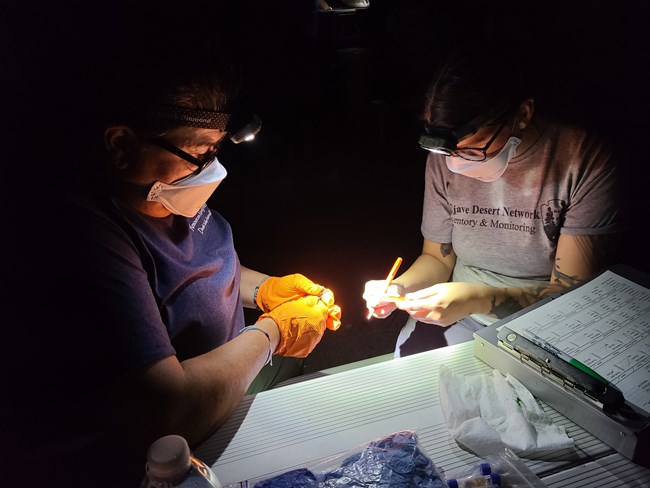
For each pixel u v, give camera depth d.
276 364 1.88
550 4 2.77
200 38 1.15
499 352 1.29
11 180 1.18
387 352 3.02
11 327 1.15
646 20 2.46
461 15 4.36
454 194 1.92
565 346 1.24
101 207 1.21
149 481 0.81
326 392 1.28
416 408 1.22
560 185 1.70
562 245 1.75
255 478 1.06
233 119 1.20
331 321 1.70
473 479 1.00
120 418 1.13
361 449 1.08
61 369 1.15
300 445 1.14
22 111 1.19
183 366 1.20
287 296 1.74
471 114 1.49
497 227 1.87
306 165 5.10
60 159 1.21
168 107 1.11
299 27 5.09
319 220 4.33
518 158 1.71
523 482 1.01
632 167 1.73
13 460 1.20
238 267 1.71
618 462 1.07
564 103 1.68
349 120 5.38
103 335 1.11
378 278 3.64
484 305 1.76
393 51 5.32
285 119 5.27
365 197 4.62
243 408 1.25
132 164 1.20
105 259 1.14
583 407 1.13
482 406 1.18
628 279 1.46
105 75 1.12
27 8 1.18
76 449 1.18
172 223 1.43
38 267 1.12
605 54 2.35
